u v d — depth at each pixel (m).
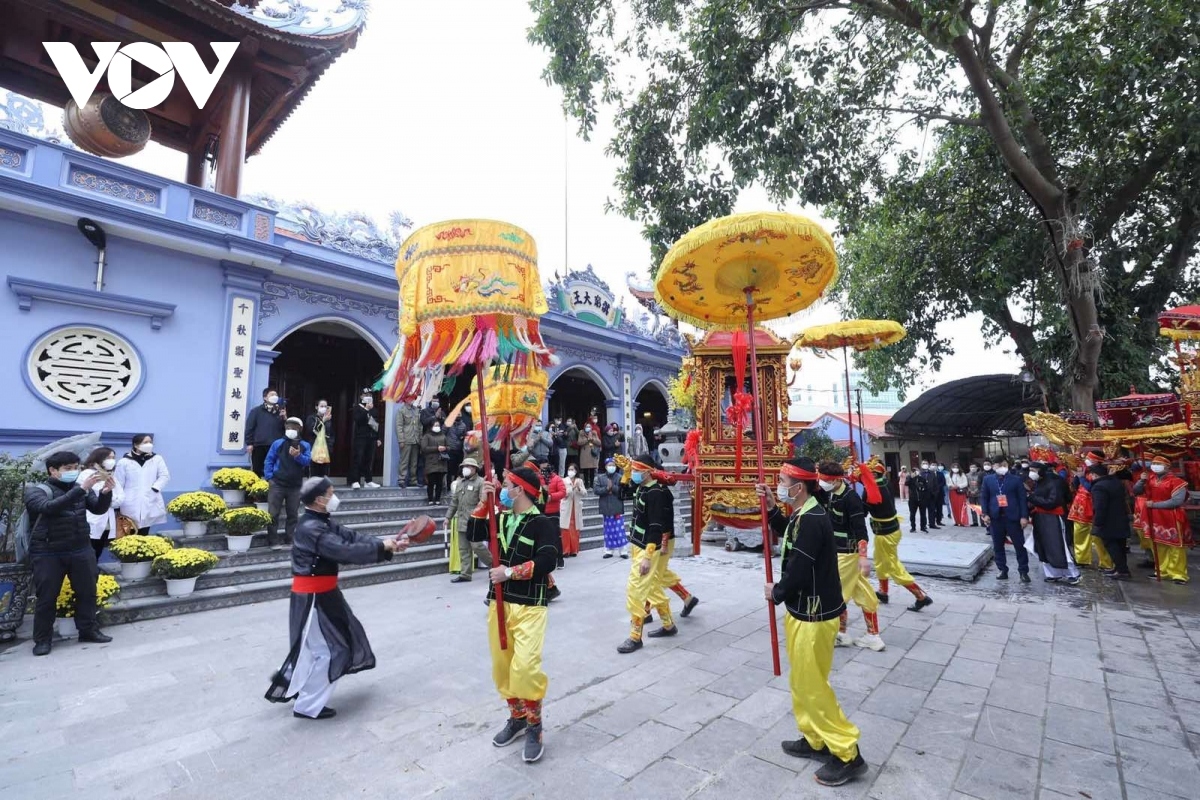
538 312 3.87
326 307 10.72
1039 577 8.26
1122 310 12.53
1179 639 5.31
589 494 13.47
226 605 6.60
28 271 7.56
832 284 4.91
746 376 10.69
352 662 3.96
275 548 7.63
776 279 5.00
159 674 4.56
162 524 8.23
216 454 8.95
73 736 3.53
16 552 5.29
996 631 5.61
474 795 2.88
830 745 2.97
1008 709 3.83
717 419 10.63
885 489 6.55
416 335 3.83
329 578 3.95
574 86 10.28
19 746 3.41
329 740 3.47
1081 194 10.64
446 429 10.88
